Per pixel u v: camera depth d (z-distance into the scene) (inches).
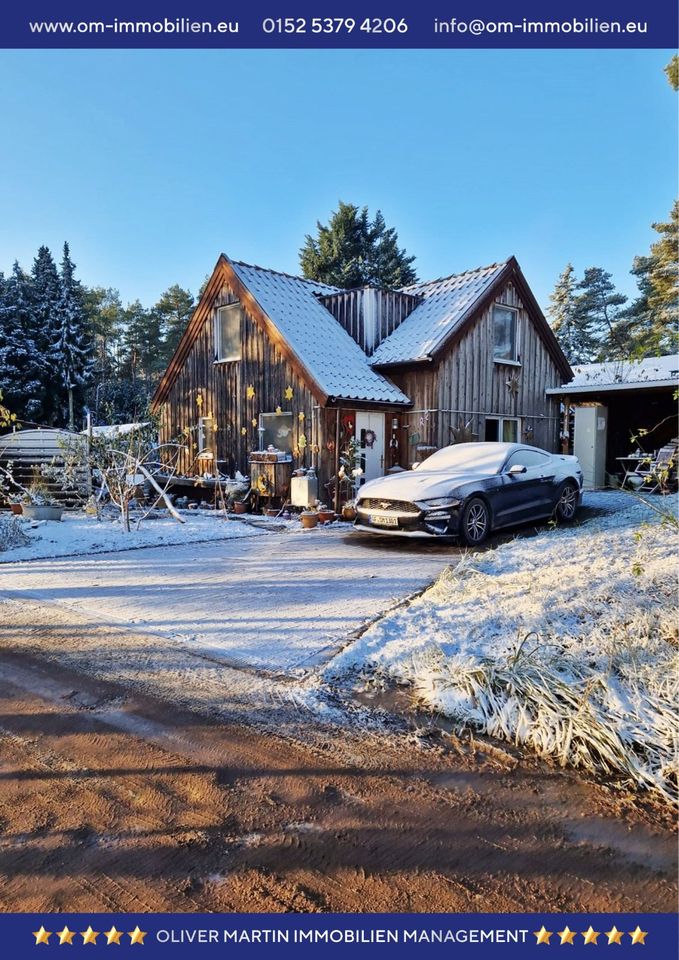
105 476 424.2
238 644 173.8
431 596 211.9
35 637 184.4
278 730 123.3
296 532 405.1
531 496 376.8
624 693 118.5
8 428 831.7
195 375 626.8
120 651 170.2
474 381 573.9
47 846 88.9
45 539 359.9
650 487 509.4
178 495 623.5
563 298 1611.7
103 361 2100.1
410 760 111.7
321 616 199.2
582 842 88.4
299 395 509.7
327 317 603.8
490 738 119.6
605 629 153.9
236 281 565.9
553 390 633.6
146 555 320.5
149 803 99.2
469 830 91.4
